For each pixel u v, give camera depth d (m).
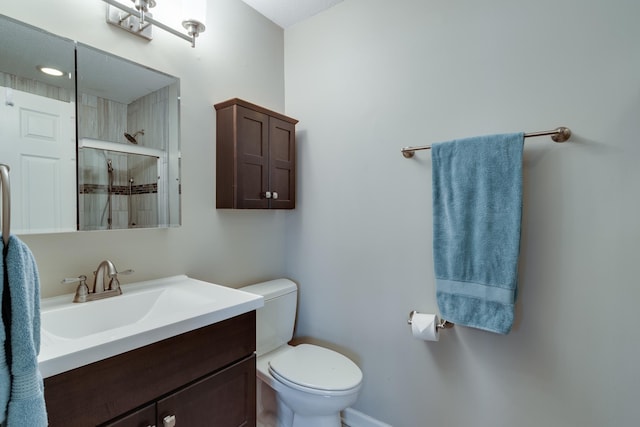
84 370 0.74
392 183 1.59
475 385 1.36
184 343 0.95
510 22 1.27
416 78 1.51
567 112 1.16
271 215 1.94
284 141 1.82
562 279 1.18
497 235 1.23
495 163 1.24
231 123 1.54
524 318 1.25
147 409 0.86
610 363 1.11
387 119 1.60
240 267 1.75
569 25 1.15
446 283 1.35
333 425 1.41
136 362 0.84
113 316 1.12
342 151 1.77
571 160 1.16
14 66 1.00
